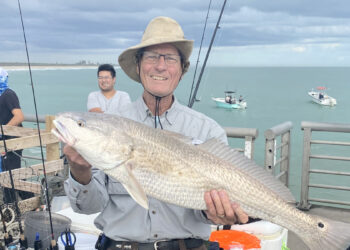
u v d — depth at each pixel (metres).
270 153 5.01
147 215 2.31
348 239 2.19
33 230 3.30
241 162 2.27
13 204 3.81
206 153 2.23
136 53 2.55
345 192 13.76
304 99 79.94
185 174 2.15
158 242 2.30
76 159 2.12
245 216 2.16
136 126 2.18
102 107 6.42
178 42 2.43
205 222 2.30
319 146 22.34
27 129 4.88
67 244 2.93
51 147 4.51
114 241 2.36
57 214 3.61
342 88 143.38
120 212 2.36
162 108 2.52
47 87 126.56
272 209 2.27
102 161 2.11
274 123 42.31
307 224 2.27
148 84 2.45
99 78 6.43
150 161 2.14
